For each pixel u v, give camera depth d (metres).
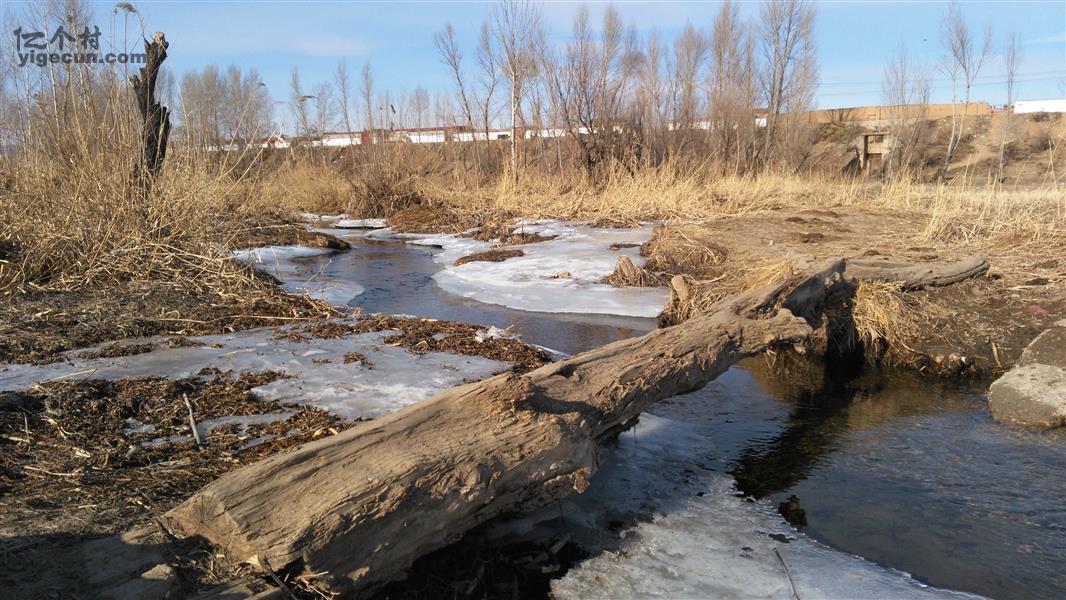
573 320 8.93
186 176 9.39
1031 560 3.76
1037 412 5.70
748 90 33.00
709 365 5.31
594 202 18.69
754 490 4.56
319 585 2.84
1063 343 6.17
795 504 4.39
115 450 4.06
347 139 33.97
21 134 8.73
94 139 8.73
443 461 3.30
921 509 4.32
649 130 26.38
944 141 37.38
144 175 8.99
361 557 2.97
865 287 7.92
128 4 8.68
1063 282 8.48
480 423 3.64
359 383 5.42
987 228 11.98
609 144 25.19
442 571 3.46
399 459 3.23
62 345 6.12
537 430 3.71
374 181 23.30
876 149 38.47
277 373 5.62
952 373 7.11
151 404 4.82
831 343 7.64
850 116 41.69
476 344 6.73
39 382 5.11
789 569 3.58
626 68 26.72
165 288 8.12
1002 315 7.80
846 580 3.49
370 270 12.86
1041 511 4.27
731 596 3.35
